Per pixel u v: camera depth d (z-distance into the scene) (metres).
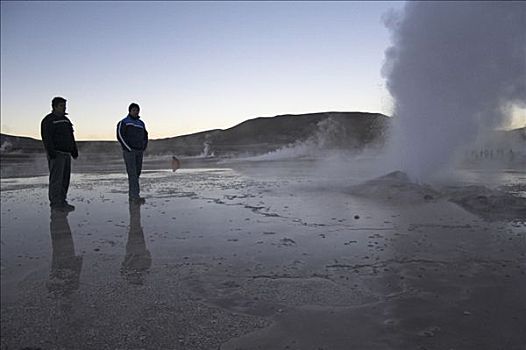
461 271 3.42
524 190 6.39
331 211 6.14
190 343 2.40
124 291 3.20
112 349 2.36
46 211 6.54
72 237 4.88
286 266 3.69
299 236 4.73
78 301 3.03
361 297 2.98
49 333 2.56
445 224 4.99
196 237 4.79
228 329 2.56
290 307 2.84
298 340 2.40
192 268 3.71
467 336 2.38
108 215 6.17
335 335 2.45
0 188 9.80
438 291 3.03
